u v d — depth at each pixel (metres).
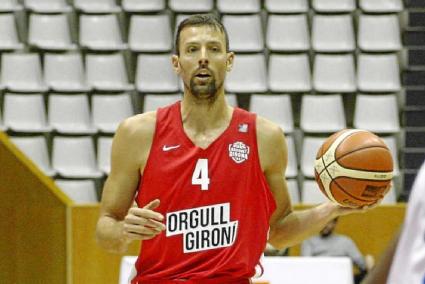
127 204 9.09
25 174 17.91
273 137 8.99
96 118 23.11
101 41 24.41
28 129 22.94
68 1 25.25
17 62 23.91
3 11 24.97
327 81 23.52
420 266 4.22
